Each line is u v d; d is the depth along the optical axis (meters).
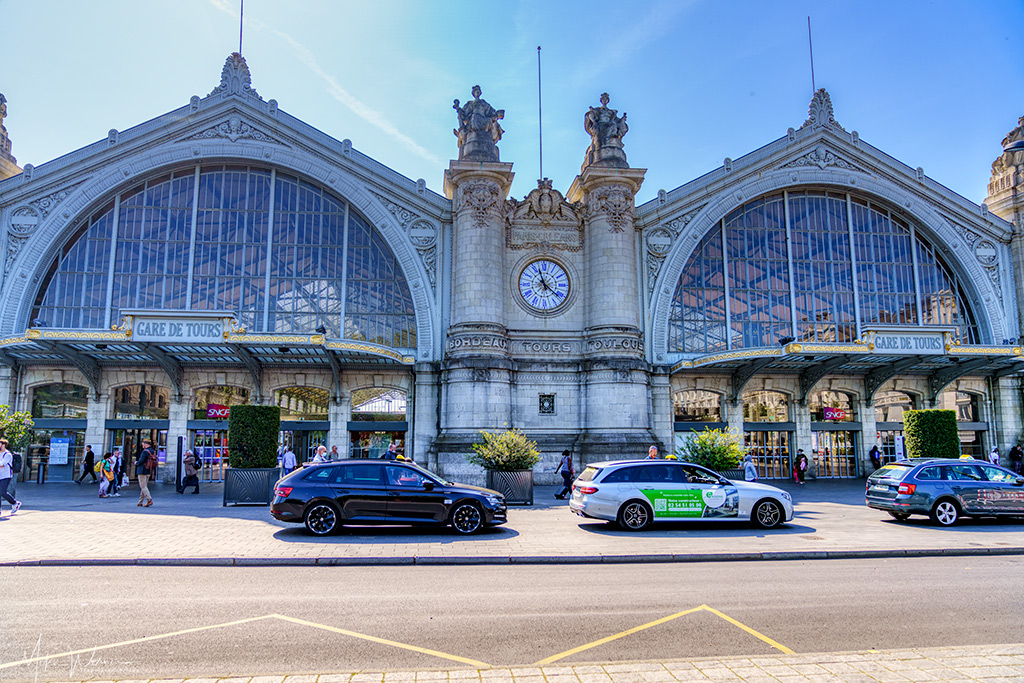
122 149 31.94
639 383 30.64
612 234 31.92
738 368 33.09
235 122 32.53
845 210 36.38
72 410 31.34
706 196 34.34
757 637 7.74
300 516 15.46
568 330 32.12
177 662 6.79
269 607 9.16
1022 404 36.09
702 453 22.98
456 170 31.48
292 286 32.41
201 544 14.02
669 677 6.04
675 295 34.22
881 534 15.96
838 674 6.10
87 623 8.30
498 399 29.88
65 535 15.08
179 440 26.09
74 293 31.69
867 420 35.06
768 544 14.40
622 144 33.16
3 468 18.77
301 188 33.28
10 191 31.30
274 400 31.86
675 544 14.41
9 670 6.51
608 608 9.12
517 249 32.66
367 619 8.55
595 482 16.86
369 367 31.91
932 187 36.09
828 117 35.88
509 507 21.81
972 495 17.58
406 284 33.03
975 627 8.16
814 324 34.91
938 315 36.31
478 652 7.20
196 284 32.00
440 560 12.72
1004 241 36.62
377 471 16.02
